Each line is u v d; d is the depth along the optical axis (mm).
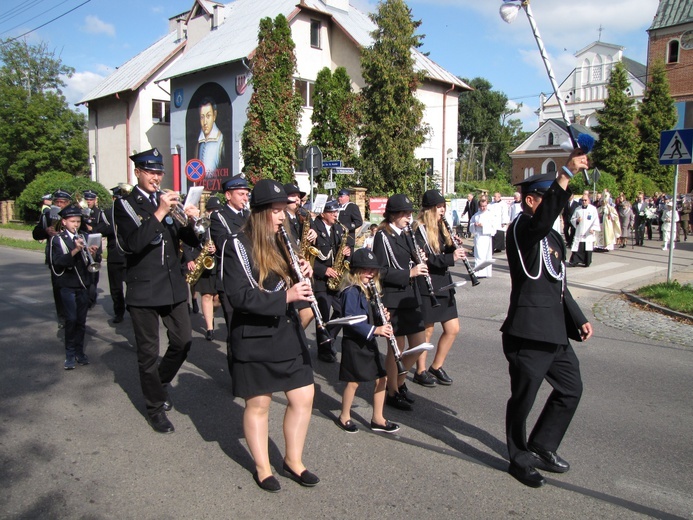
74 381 5852
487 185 41219
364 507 3461
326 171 21281
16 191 38312
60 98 38875
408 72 21281
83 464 4023
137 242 4281
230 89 24656
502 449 4320
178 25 33375
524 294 3705
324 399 5461
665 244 19312
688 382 5875
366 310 4562
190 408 5141
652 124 35312
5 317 8836
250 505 3480
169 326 4836
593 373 6156
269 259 3461
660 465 4051
